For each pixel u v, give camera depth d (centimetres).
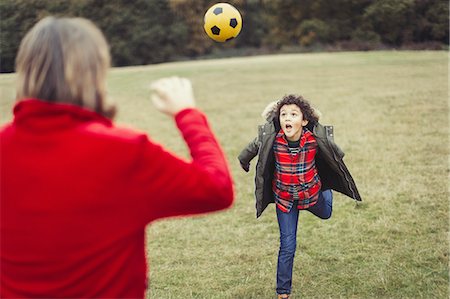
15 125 135
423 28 3788
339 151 352
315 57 2700
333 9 4091
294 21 4247
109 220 132
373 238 477
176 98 148
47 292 133
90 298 134
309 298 378
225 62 2739
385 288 384
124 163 130
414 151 766
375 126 956
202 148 143
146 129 1077
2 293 138
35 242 131
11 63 3856
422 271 407
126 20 4112
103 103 140
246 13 4284
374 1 3859
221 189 137
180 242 492
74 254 132
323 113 1124
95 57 137
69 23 138
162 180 133
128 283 138
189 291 393
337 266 427
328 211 387
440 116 1012
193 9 4206
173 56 4197
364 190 607
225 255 458
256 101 1407
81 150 130
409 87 1432
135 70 2603
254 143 374
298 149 355
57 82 133
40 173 130
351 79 1705
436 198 568
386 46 3825
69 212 130
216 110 1290
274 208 578
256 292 389
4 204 133
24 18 3850
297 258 445
